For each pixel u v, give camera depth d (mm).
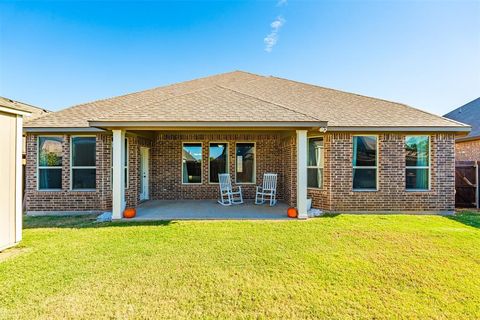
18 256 4980
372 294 3643
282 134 11156
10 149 5637
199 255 5016
